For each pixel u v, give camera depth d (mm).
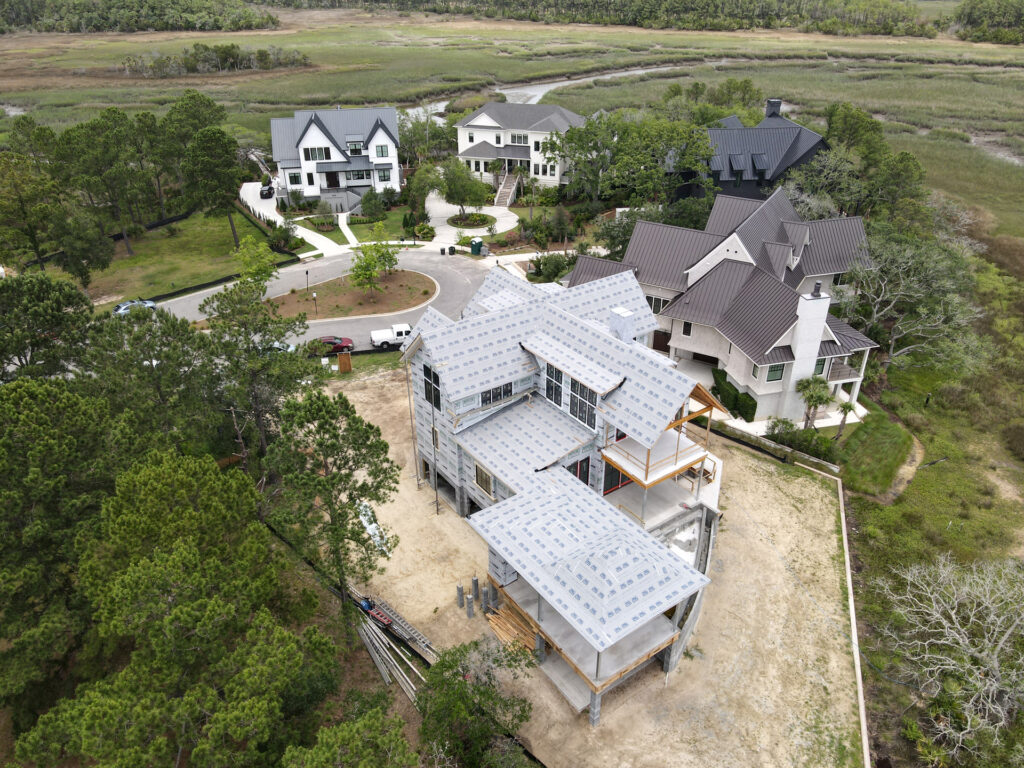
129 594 23172
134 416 33406
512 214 96500
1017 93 153625
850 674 32906
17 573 26500
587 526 32312
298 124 97000
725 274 54469
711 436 50156
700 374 56000
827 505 43844
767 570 38656
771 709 31062
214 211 81875
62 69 181125
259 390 41250
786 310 48750
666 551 31750
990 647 31641
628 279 46781
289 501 29891
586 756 28797
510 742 28094
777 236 61594
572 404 38812
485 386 38250
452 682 27219
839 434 49625
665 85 169625
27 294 39219
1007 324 65188
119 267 79312
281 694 25469
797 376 49281
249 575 27328
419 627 34438
